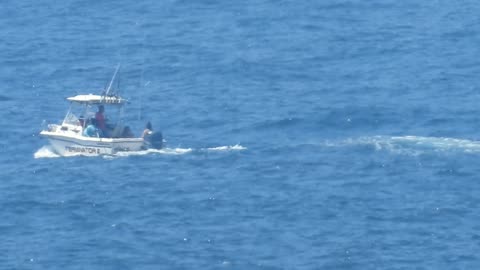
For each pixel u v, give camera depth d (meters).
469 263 166.88
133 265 166.62
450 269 165.50
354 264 167.00
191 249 170.88
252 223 178.50
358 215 180.75
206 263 167.12
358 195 187.38
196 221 179.25
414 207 183.12
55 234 176.00
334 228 177.00
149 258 168.50
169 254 169.50
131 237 174.50
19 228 178.00
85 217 180.88
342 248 171.12
